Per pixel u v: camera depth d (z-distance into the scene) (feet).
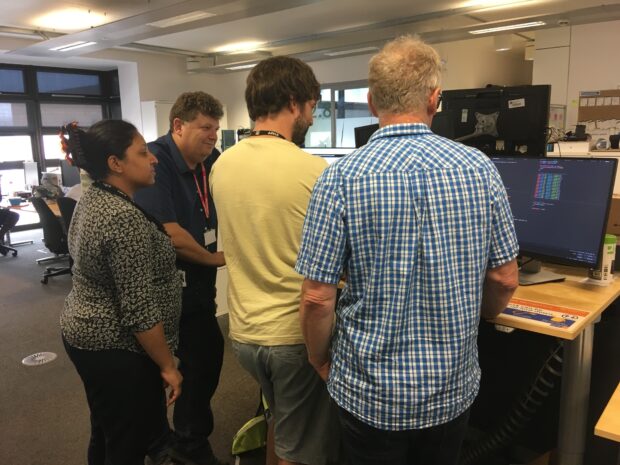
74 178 19.84
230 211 4.66
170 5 16.28
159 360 4.86
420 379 3.48
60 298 15.11
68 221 15.17
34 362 10.68
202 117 5.98
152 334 4.73
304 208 4.40
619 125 19.02
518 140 8.01
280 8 16.97
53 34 23.50
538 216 5.75
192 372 6.48
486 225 3.51
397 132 3.53
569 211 5.49
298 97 4.48
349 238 3.45
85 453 7.48
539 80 24.53
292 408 4.71
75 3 18.62
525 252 5.86
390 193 3.34
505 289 3.84
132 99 28.94
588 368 5.37
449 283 3.43
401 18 22.95
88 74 29.50
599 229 5.28
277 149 4.42
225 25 23.24
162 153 6.03
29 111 26.89
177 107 6.04
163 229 5.15
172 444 6.68
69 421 8.38
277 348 4.53
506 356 7.05
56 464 7.23
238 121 32.60
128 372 4.89
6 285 16.51
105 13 20.13
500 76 32.45
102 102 30.32
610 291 5.57
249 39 26.53
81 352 4.85
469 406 3.80
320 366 4.09
